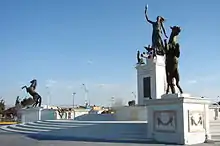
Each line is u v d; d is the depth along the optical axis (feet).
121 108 96.37
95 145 55.16
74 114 133.28
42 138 71.10
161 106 60.18
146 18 102.89
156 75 97.14
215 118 100.12
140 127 66.44
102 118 100.48
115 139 64.80
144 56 102.83
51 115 119.03
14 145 57.16
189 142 56.13
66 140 65.72
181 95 57.31
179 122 56.49
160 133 59.82
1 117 230.89
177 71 60.59
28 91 128.47
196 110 59.21
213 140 59.72
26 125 99.76
